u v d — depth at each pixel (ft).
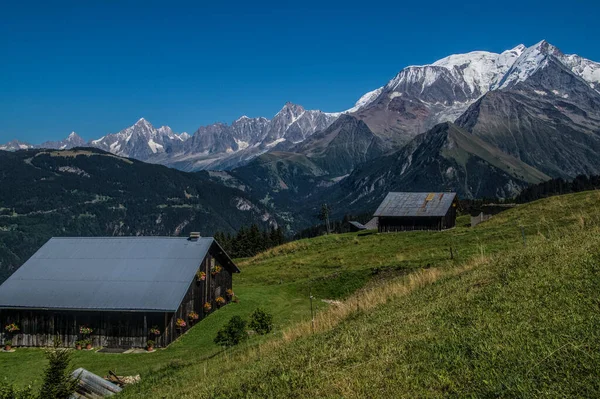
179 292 128.77
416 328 44.29
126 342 125.90
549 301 40.40
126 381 81.00
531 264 54.85
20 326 131.64
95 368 108.27
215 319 141.59
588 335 31.96
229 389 43.01
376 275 153.99
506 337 35.01
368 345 43.06
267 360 52.08
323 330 63.52
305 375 39.47
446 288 59.88
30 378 101.65
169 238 152.56
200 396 44.57
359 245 232.32
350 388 34.17
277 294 165.58
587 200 178.09
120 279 135.95
